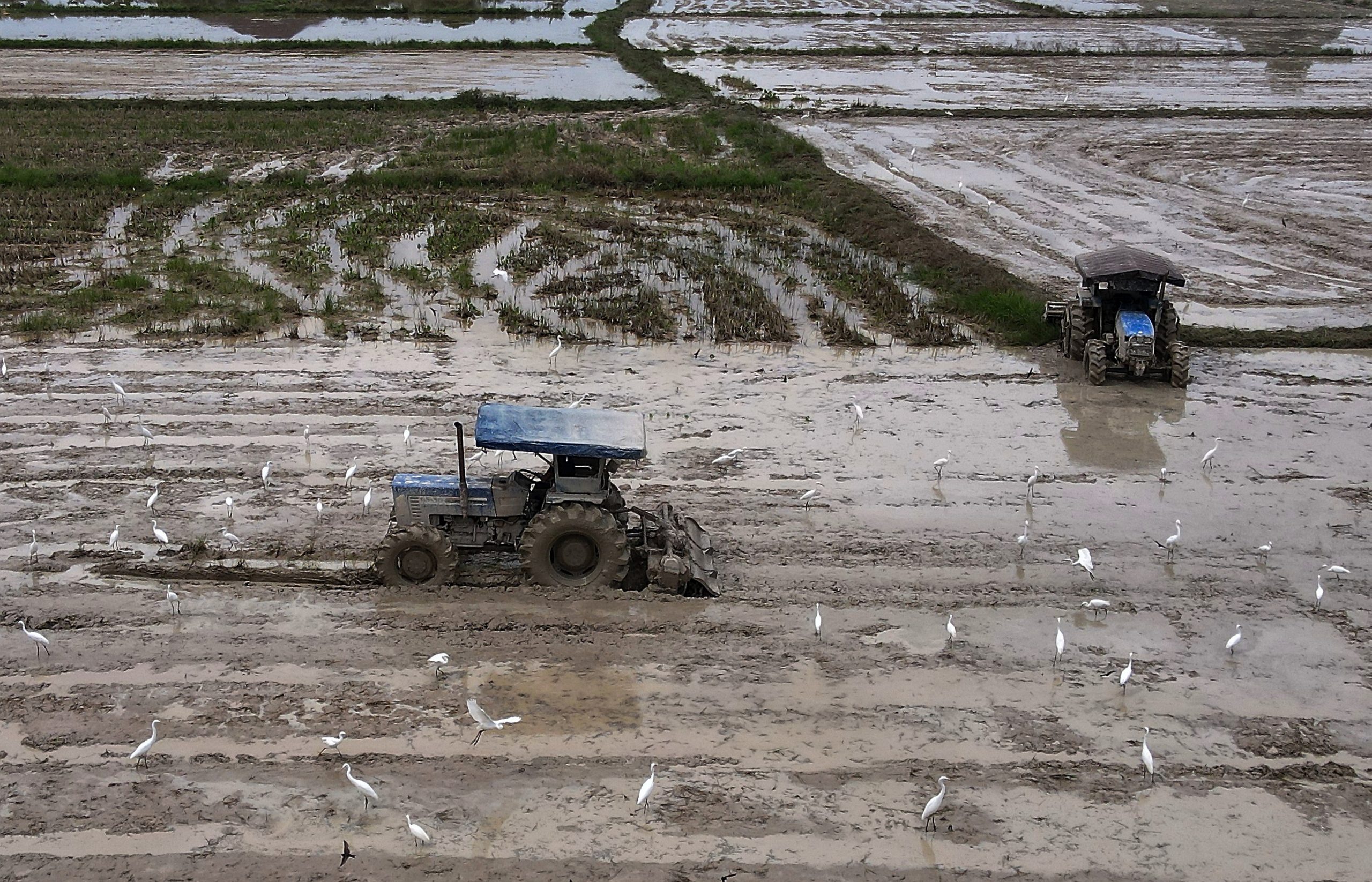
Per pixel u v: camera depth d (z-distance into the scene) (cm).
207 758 1164
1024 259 3028
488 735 1205
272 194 3578
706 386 2208
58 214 3306
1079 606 1484
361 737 1198
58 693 1259
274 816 1092
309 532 1614
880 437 1991
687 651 1364
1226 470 1881
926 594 1506
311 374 2220
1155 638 1418
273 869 1030
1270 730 1250
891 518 1708
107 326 2453
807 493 1706
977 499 1769
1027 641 1405
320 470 1809
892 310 2642
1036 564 1584
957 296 2711
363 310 2603
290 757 1169
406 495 1490
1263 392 2220
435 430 1970
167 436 1927
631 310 2589
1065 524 1698
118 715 1224
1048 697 1300
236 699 1253
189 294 2650
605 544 1456
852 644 1389
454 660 1327
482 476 1756
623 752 1188
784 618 1441
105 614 1408
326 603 1442
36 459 1827
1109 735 1239
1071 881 1041
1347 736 1244
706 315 2605
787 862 1053
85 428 1952
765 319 2548
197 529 1619
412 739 1198
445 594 1462
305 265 2906
